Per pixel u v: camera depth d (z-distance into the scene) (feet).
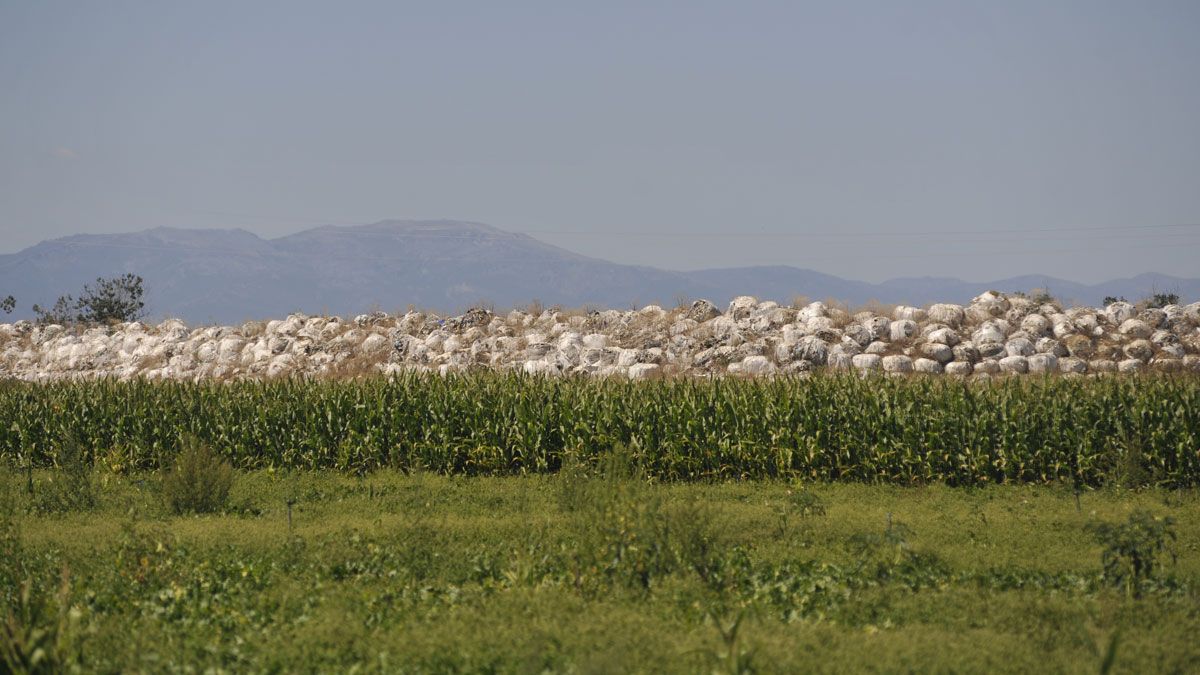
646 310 199.52
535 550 69.41
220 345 220.23
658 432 114.83
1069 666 43.62
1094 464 105.60
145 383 141.08
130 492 108.27
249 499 101.04
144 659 46.70
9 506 89.56
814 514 86.02
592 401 120.06
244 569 65.36
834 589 58.23
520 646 46.26
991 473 107.55
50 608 53.93
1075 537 75.56
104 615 55.21
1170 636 48.44
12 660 44.06
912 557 65.67
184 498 94.22
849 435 109.81
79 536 78.95
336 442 124.36
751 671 42.57
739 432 112.06
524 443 117.80
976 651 45.42
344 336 210.59
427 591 59.31
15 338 275.39
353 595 58.18
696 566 61.93
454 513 90.74
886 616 52.90
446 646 46.98
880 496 99.25
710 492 102.68
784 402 112.98
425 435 120.57
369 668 45.09
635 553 62.18
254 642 49.85
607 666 41.78
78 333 264.72
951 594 56.54
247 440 126.93
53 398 137.59
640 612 53.31
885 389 114.93
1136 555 59.47
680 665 43.39
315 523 85.87
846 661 43.86
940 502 95.76
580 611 53.01
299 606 56.75
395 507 94.99
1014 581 60.85
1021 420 107.45
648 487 102.22
